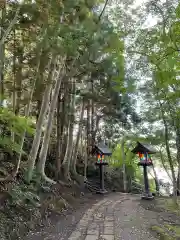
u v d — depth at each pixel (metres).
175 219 6.22
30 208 5.30
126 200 9.27
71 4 5.23
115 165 16.64
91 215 6.54
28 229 4.65
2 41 5.14
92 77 9.32
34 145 6.66
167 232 5.03
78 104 12.62
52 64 6.86
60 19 5.45
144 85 5.71
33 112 9.66
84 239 4.43
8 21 5.64
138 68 4.38
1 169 5.67
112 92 10.41
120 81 3.39
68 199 8.09
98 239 4.44
